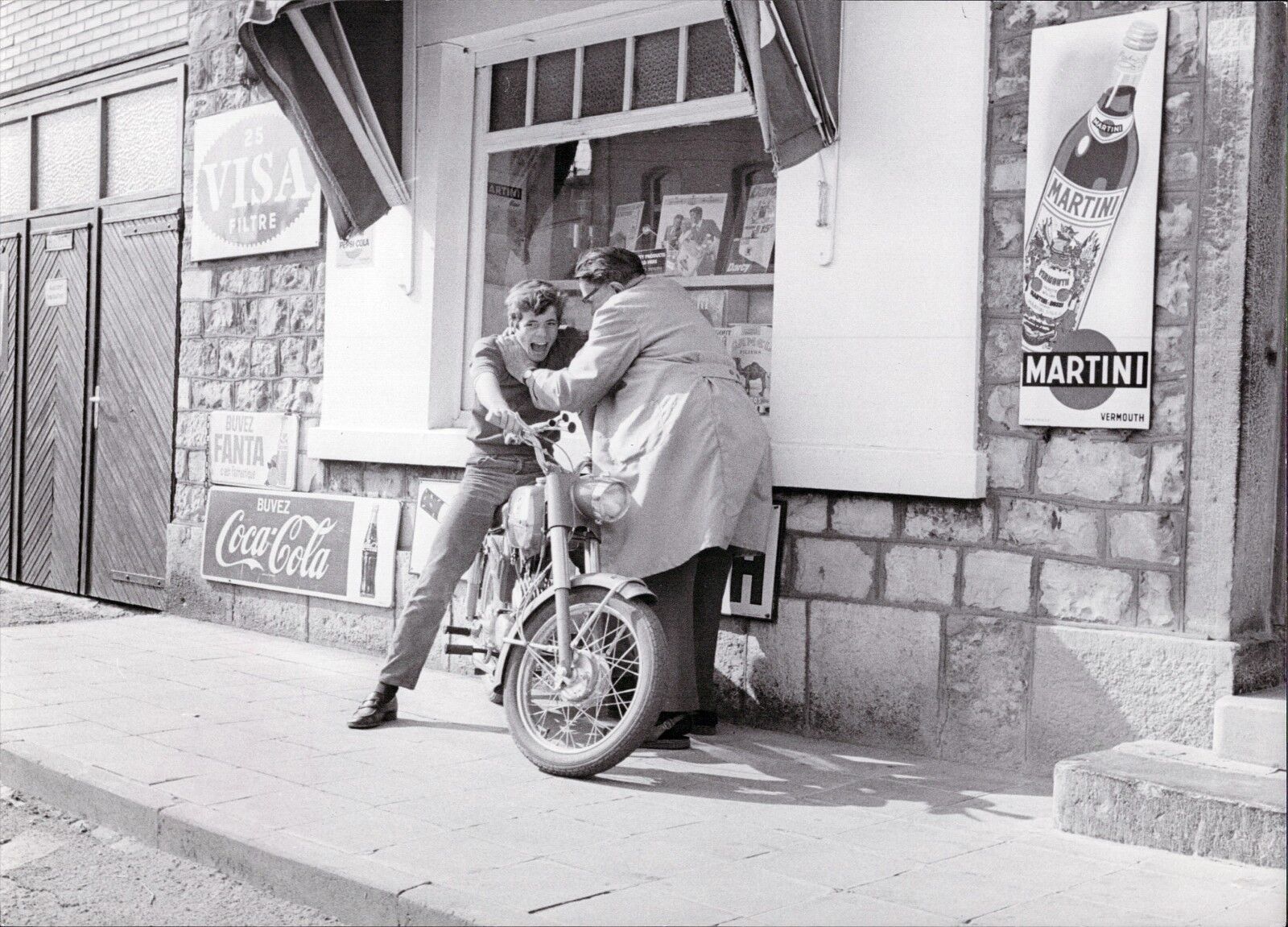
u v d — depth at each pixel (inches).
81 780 173.6
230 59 311.1
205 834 154.2
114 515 346.0
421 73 266.1
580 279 206.5
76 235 358.9
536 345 206.8
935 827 160.2
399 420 271.0
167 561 323.3
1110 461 179.9
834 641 202.8
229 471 309.1
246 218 304.5
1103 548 180.5
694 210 236.4
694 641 203.3
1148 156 175.2
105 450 348.5
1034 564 186.2
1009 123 188.2
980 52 189.2
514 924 124.6
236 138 308.0
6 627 304.0
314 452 283.9
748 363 225.5
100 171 354.6
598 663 178.9
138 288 338.3
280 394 299.0
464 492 206.8
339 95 257.4
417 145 266.8
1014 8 187.3
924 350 194.4
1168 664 172.7
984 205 190.4
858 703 200.5
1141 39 176.1
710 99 234.4
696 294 233.1
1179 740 171.8
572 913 127.7
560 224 256.4
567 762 177.6
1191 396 173.2
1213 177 171.5
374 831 153.1
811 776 183.6
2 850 161.3
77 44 362.6
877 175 198.4
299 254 294.7
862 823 161.3
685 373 194.7
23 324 377.7
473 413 207.2
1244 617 174.9
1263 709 160.6
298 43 251.6
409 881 135.4
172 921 138.0
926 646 193.6
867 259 199.6
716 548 193.9
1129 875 143.3
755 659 211.2
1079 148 180.7
